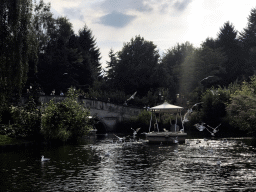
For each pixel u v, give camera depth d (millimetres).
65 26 86312
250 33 104562
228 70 93812
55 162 22703
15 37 33000
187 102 65625
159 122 60406
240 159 22953
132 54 96438
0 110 35375
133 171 19000
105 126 63562
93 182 16109
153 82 85062
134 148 32000
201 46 96250
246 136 45688
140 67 88500
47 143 36906
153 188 14742
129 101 76312
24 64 34312
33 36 37594
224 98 59438
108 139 44719
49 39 82562
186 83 85688
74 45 95312
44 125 37031
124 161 23000
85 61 95750
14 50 32781
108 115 63812
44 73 79625
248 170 18672
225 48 98688
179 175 17578
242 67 94688
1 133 36219
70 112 41688
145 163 21984
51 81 81000
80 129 42188
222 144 34156
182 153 27031
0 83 32500
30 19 37219
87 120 43750
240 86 68812
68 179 16859
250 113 40406
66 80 82938
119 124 63812
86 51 105312
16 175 18000
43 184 15734
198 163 21516
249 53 101250
